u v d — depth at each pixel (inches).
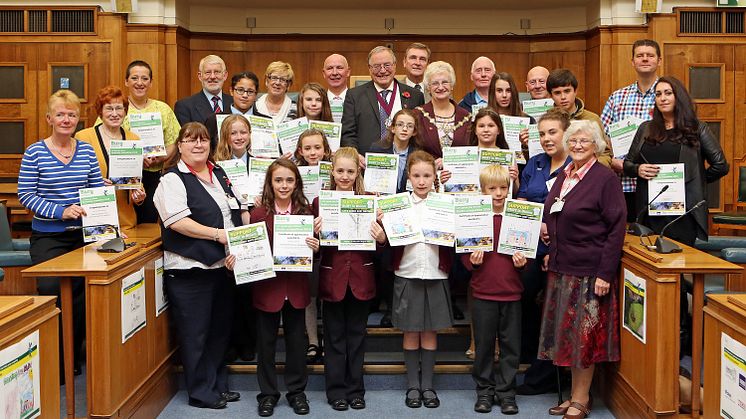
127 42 293.4
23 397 95.2
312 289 164.9
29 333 97.1
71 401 127.2
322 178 160.2
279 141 169.9
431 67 170.4
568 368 159.2
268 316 147.9
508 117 164.9
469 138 165.0
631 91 188.5
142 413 139.3
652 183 151.1
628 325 138.0
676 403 125.2
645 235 139.9
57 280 156.6
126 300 132.2
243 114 180.5
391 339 175.0
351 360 152.6
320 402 155.5
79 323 159.9
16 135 292.0
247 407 153.0
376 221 146.3
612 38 295.1
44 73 290.5
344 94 189.6
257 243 142.4
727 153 287.0
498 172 148.9
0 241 193.6
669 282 123.9
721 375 105.7
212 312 154.3
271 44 338.0
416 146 164.4
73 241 158.6
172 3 296.8
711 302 110.7
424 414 147.8
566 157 152.6
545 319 144.9
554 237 143.5
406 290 150.0
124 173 156.3
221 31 336.5
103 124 168.9
